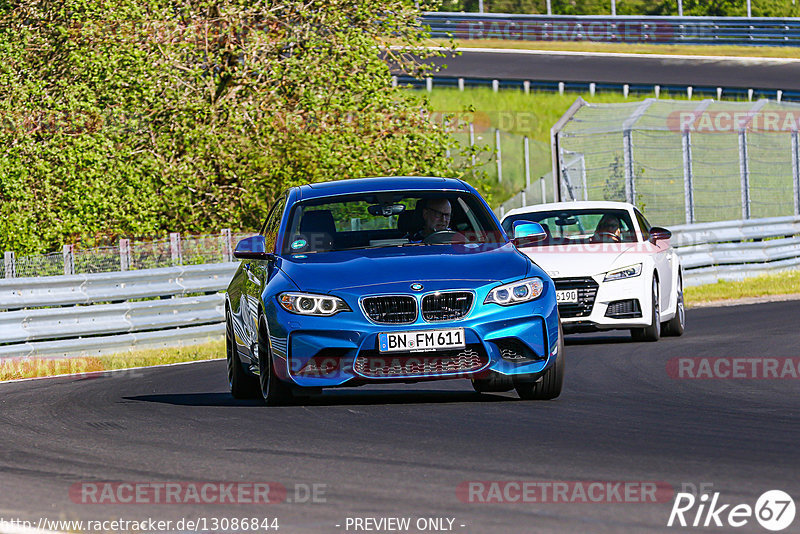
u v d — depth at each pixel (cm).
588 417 2645
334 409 2894
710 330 5131
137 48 7944
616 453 2159
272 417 2795
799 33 17925
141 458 2289
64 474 2150
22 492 1991
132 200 7588
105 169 7575
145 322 5809
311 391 2886
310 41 8388
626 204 5119
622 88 15112
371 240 3133
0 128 7425
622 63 16700
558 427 2498
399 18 8688
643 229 5012
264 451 2309
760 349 4191
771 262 8288
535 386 2947
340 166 8119
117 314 5697
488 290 2827
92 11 7781
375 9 8631
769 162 11106
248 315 3184
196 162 8062
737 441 2275
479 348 2797
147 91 7762
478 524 1630
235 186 8212
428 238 3120
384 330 2775
